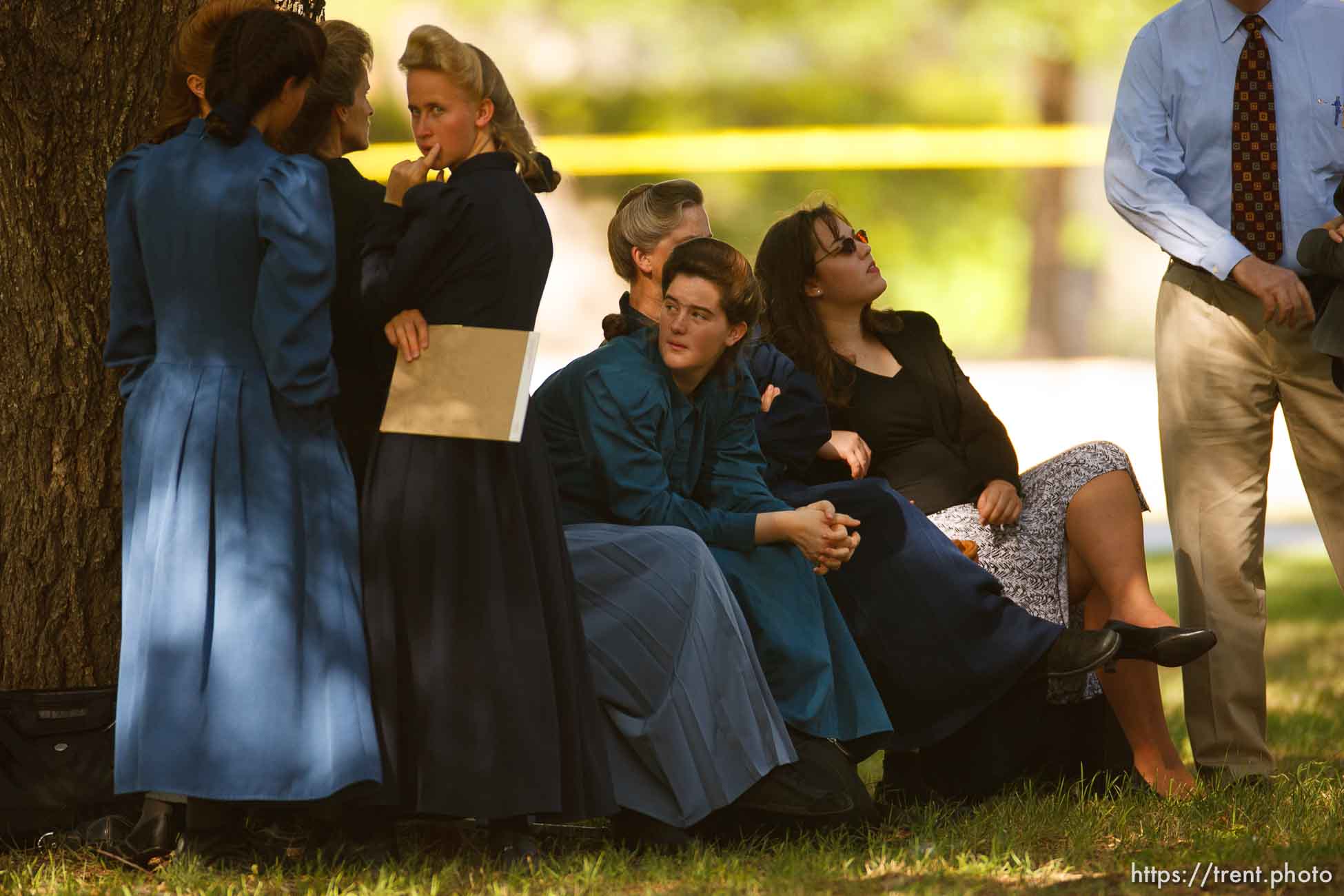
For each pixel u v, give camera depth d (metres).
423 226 15.16
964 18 100.44
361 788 14.55
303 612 14.80
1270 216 18.92
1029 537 18.73
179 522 14.71
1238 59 19.02
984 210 102.12
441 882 14.78
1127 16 95.38
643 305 18.14
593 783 15.42
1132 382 81.38
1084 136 85.56
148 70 17.44
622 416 16.81
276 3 18.47
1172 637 17.23
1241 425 19.09
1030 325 100.69
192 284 14.98
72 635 17.45
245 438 14.89
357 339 15.90
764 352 18.83
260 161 15.06
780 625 16.95
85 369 17.39
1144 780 18.66
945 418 19.50
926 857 15.67
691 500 17.64
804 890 14.59
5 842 16.12
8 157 17.23
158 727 14.39
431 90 15.57
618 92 103.50
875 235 101.19
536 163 16.12
